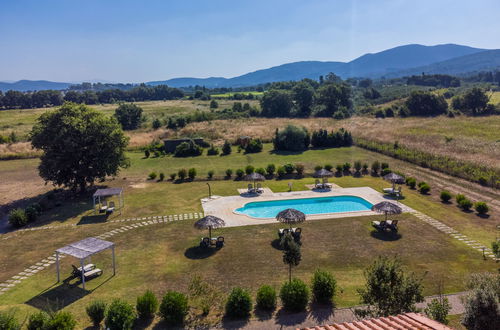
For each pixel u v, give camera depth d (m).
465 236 23.83
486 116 80.50
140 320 15.01
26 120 93.19
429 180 37.16
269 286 16.06
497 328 10.89
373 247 22.33
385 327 10.40
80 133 32.34
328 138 55.97
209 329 14.36
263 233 24.77
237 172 40.09
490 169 36.75
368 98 127.44
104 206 30.36
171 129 74.06
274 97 97.69
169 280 18.55
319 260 20.66
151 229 25.70
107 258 21.20
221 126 76.12
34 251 22.42
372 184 37.09
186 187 36.66
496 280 12.91
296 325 14.53
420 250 21.81
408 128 67.69
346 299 16.48
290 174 41.56
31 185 38.38
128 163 37.38
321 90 102.06
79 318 15.23
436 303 13.96
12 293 17.45
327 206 31.66
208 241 22.62
